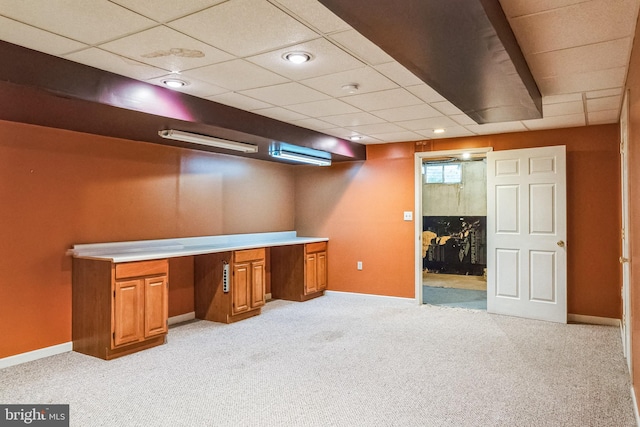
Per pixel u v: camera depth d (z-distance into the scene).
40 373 3.25
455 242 8.59
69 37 2.31
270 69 2.87
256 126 4.15
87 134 3.94
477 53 2.22
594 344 3.94
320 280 6.20
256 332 4.38
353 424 2.46
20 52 2.43
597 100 3.74
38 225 3.58
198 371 3.29
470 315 5.09
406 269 5.78
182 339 4.13
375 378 3.14
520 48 2.59
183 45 2.45
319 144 5.09
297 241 5.73
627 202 3.26
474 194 8.42
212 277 4.85
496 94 2.99
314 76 3.03
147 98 3.13
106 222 4.09
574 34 2.39
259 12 2.05
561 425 2.43
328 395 2.85
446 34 1.99
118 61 2.68
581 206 4.77
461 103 3.24
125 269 3.62
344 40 2.41
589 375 3.18
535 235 4.88
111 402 2.75
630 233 2.97
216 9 2.02
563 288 4.71
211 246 4.88
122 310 3.60
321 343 4.00
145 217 4.45
